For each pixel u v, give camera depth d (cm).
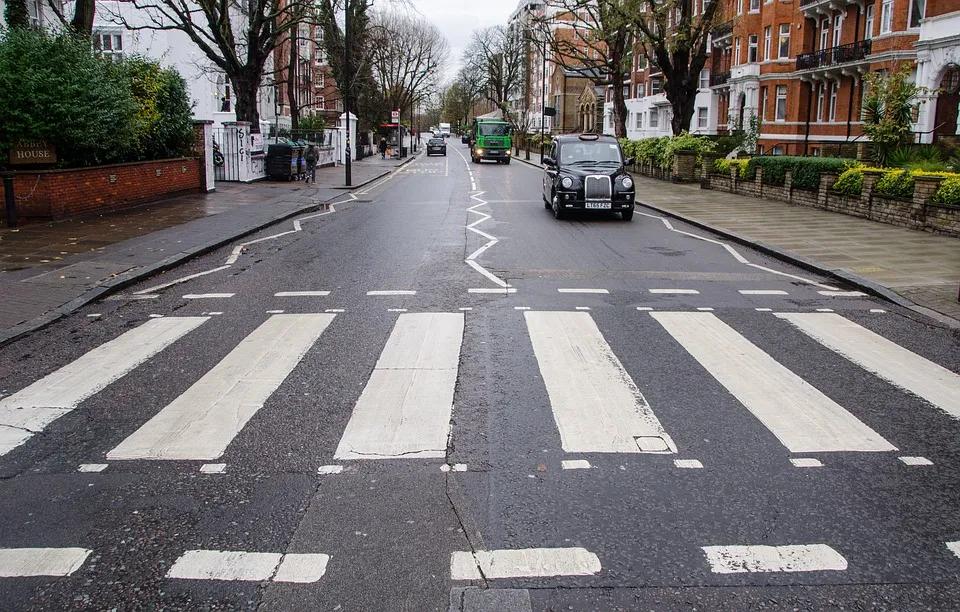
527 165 5278
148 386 601
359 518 396
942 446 493
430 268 1131
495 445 488
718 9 3466
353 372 632
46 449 483
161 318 827
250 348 705
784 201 2153
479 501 415
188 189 2223
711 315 847
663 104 5738
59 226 1464
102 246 1252
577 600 328
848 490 432
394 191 2777
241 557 360
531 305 888
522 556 362
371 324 795
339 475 445
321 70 7088
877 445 493
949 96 2777
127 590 335
